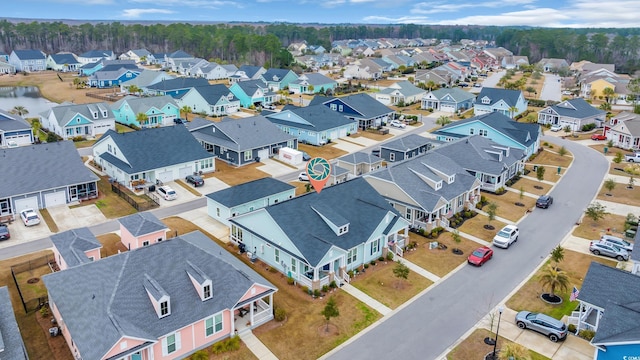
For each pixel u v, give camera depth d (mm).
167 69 192125
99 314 28391
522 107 111500
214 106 106688
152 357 28609
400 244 45656
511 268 42344
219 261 34062
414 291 38469
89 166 69125
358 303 36625
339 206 44125
